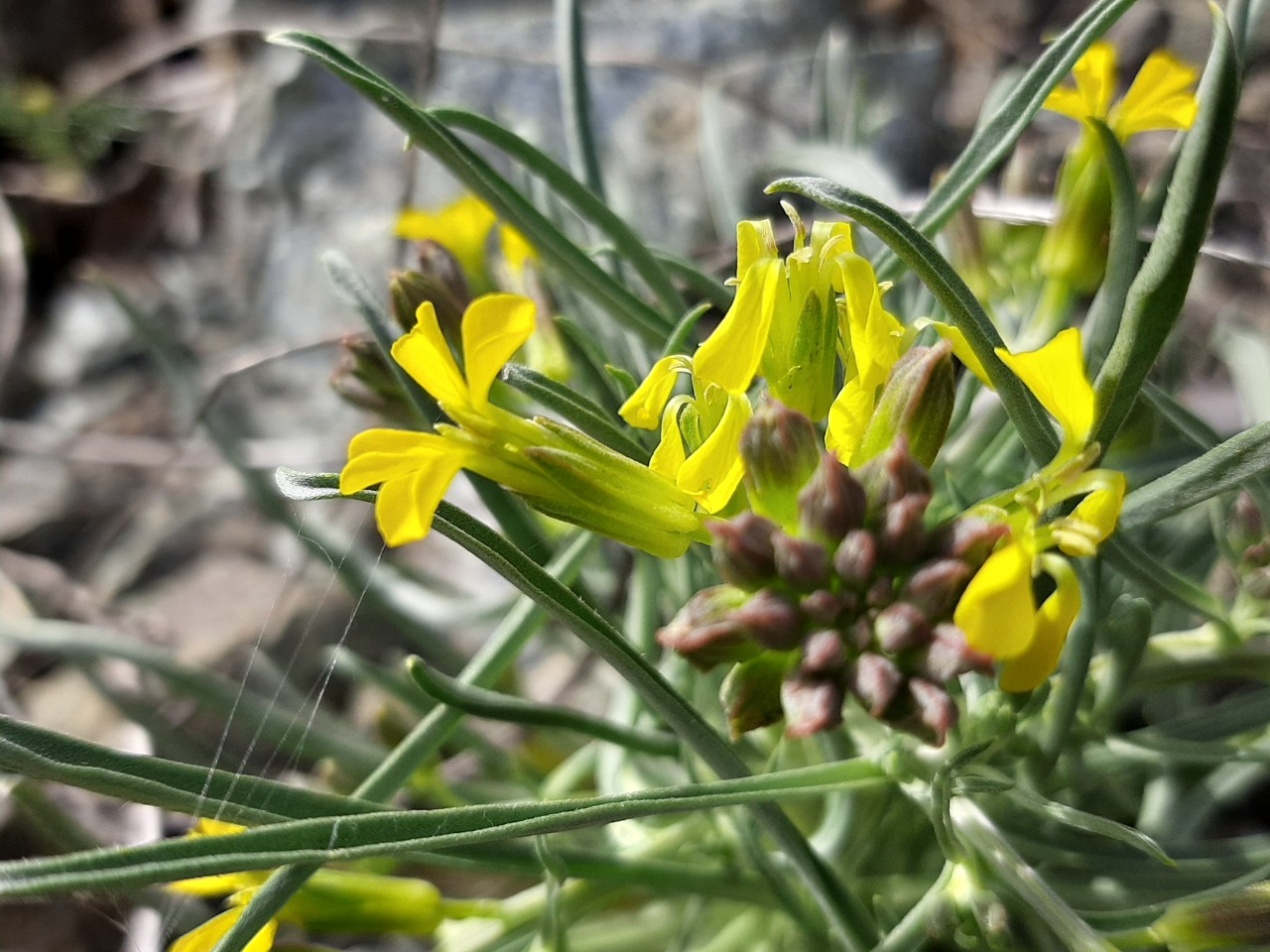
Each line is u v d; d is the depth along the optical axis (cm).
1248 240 11
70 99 14
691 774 7
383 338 6
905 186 12
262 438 12
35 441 12
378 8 14
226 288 13
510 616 6
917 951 6
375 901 6
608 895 7
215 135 14
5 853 9
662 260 7
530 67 13
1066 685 5
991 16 14
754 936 7
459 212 7
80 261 14
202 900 8
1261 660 6
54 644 8
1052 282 6
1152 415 7
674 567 8
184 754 9
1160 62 6
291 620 10
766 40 13
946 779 5
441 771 8
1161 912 5
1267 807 8
